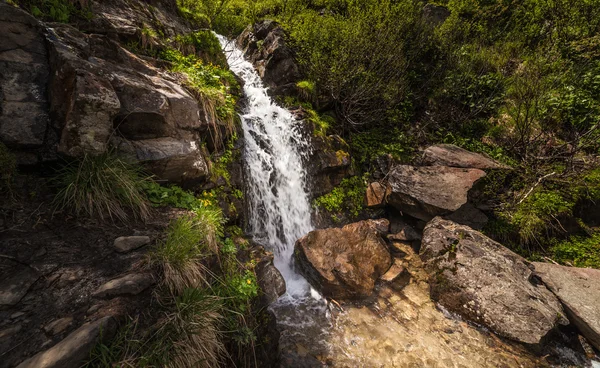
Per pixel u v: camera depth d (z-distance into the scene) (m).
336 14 9.02
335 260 4.69
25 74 2.72
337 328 3.93
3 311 1.79
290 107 6.77
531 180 6.23
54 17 3.68
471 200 5.98
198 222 3.12
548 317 3.92
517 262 4.62
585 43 8.53
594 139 6.52
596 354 3.87
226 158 4.78
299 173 6.10
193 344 2.18
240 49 8.43
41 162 2.72
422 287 4.89
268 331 3.32
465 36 9.41
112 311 1.96
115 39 4.42
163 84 4.04
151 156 3.39
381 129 7.79
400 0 9.02
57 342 1.69
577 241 5.68
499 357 3.72
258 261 4.05
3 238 2.21
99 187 2.88
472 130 7.77
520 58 9.07
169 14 6.42
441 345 3.82
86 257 2.35
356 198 6.60
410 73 8.32
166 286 2.36
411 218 6.14
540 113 7.22
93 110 2.78
